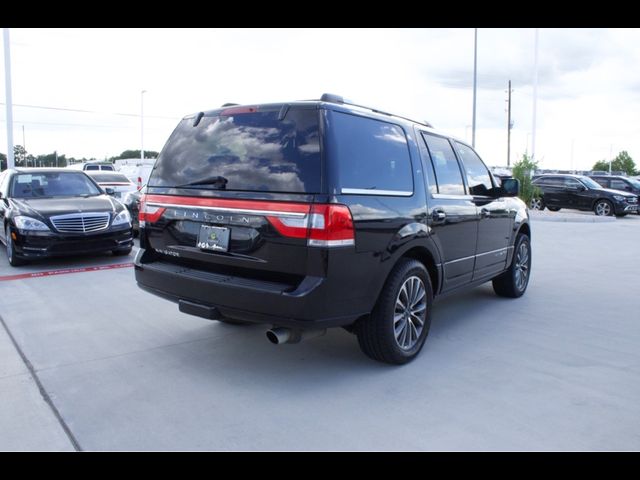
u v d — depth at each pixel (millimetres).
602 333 5160
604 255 10469
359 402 3553
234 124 3941
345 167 3537
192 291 3904
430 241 4387
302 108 3621
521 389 3787
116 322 5289
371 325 3963
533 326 5387
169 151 4363
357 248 3557
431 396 3656
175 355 4398
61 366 4137
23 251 7836
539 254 10578
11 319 5375
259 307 3529
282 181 3531
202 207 3906
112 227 8398
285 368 4148
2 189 9156
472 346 4734
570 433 3162
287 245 3457
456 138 5402
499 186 6031
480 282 5668
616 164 94000
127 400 3557
